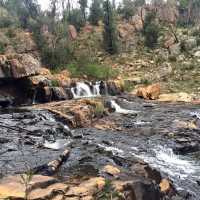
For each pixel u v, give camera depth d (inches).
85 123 880.3
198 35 2420.0
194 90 1615.4
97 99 1143.6
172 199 494.0
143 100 1386.6
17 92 1176.8
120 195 407.8
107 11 2348.7
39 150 596.4
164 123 902.4
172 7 2960.1
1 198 372.2
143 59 2172.7
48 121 821.9
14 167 500.7
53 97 1211.2
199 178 570.6
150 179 486.3
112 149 650.8
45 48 1888.5
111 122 915.4
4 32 2263.8
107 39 2322.8
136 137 771.4
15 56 1192.8
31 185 405.4
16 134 690.8
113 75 1825.8
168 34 2527.1
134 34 2583.7
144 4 3068.4
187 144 737.6
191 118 972.6
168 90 1625.2
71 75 1672.0
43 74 1311.5
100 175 476.4
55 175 479.2
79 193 400.5
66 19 2738.7
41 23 2518.5
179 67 1974.7
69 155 578.2
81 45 2422.5
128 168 530.9
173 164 631.2
